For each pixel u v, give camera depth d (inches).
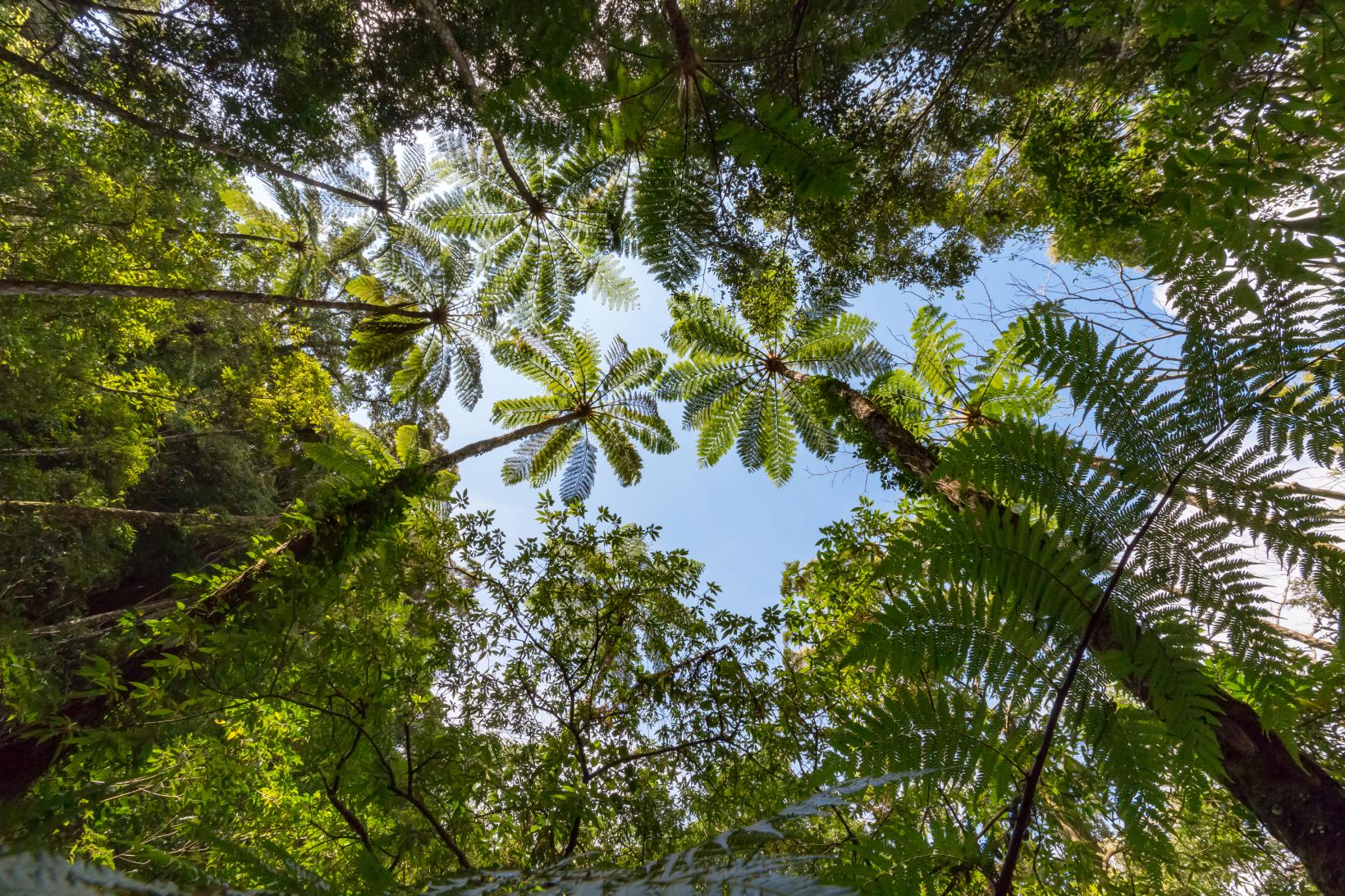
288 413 541.3
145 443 431.2
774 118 148.5
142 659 165.3
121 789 165.8
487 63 198.7
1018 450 81.3
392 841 155.7
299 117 238.4
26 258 291.6
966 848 67.7
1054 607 75.7
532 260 370.6
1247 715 98.7
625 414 450.0
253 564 204.4
